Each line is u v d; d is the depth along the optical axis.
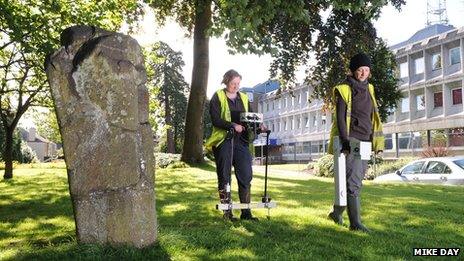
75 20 10.20
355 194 5.18
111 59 4.02
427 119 39.31
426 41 39.50
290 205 6.89
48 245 4.18
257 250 4.03
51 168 26.44
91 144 3.92
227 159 5.64
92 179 3.92
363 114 5.32
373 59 28.97
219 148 5.68
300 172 31.59
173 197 8.08
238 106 5.86
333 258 3.87
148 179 4.15
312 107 58.50
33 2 9.65
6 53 15.91
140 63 4.26
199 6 17.61
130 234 3.99
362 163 5.27
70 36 3.97
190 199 7.72
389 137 43.53
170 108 60.69
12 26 8.86
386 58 30.02
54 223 5.64
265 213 5.99
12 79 16.73
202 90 21.59
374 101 5.50
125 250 3.85
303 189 9.94
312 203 7.10
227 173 5.64
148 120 4.24
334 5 8.34
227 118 5.75
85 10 10.61
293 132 63.47
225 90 5.86
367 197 8.20
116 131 4.00
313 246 4.22
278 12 8.65
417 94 41.00
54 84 3.84
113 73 4.01
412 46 40.72
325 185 11.66
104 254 3.79
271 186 10.80
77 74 3.89
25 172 20.19
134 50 4.20
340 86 5.34
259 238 4.48
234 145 5.76
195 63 21.69
